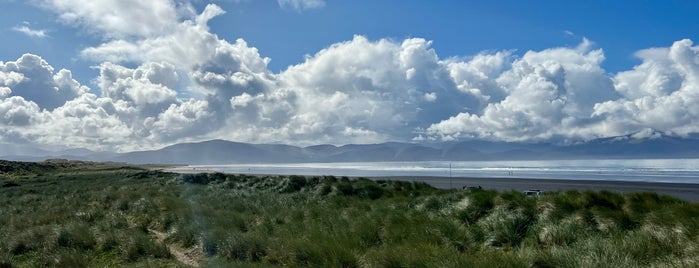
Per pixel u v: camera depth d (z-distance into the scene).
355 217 13.81
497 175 72.69
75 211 17.91
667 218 9.55
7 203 25.89
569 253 7.61
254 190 27.19
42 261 9.90
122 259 10.06
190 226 12.70
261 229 12.51
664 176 62.91
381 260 8.23
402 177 65.12
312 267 8.59
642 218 10.05
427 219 12.12
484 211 12.09
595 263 7.02
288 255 9.41
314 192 22.92
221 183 33.88
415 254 8.34
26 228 14.34
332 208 16.92
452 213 12.60
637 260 7.43
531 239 9.57
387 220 12.18
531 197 13.30
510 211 11.26
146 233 13.56
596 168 111.81
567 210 11.25
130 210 18.56
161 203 17.98
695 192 33.31
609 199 12.25
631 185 41.25
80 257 9.86
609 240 8.37
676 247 7.82
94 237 12.18
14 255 11.10
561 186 41.41
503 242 9.72
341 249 9.09
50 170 102.12
